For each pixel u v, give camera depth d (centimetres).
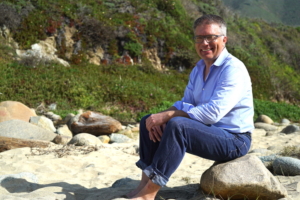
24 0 1616
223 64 301
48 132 797
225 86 290
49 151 619
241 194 290
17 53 1455
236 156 303
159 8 1945
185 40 1797
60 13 1631
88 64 1526
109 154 629
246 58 1981
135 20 1762
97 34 1605
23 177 399
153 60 1688
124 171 518
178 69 1709
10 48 1444
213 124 305
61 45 1549
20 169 494
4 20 1495
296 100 1883
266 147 729
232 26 2267
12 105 945
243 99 301
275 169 425
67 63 1492
